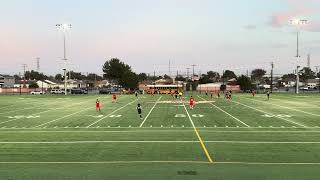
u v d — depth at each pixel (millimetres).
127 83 160375
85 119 41188
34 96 100438
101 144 25594
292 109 53281
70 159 20922
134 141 26656
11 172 18094
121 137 28516
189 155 21750
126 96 98562
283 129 32719
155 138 27922
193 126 34750
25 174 17703
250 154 22016
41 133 31031
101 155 21938
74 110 52906
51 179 16828
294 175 17297
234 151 22922
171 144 25359
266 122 37750
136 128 33594
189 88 151500
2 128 34344
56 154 22344
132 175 17328
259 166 19047
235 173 17625
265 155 21734
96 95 105938
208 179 16609
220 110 51688
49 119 41531
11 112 50312
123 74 165500
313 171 18047
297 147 24250
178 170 18219
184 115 44750
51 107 58906
